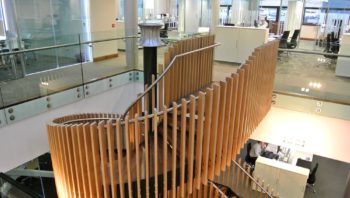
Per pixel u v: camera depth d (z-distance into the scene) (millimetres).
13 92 5727
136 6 7977
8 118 5250
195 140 3992
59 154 4289
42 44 7312
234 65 7023
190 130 3760
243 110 4406
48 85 6273
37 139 5840
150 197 4020
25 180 8727
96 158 3871
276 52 6023
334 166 9625
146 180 3883
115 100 7676
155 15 13477
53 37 7465
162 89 4500
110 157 3781
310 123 6352
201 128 3777
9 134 5332
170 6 15312
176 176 4000
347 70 6375
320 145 6395
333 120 6102
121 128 3715
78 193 4254
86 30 9117
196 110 3830
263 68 5059
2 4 7285
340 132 6113
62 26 8812
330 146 6301
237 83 4008
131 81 8062
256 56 4480
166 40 6121
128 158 3762
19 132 5492
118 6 11383
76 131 3873
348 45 6586
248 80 4312
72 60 7285
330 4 12766
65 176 4348
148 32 4066
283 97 6473
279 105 6562
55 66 7051
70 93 6363
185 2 13789
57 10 8586
